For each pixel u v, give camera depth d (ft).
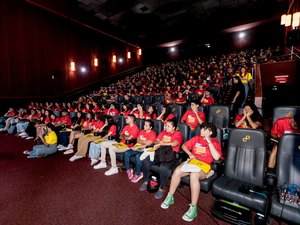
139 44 57.57
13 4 28.73
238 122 11.51
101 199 8.75
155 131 12.03
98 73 44.78
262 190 6.63
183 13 39.45
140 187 9.61
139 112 19.12
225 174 7.80
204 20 43.42
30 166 12.87
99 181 10.53
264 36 45.11
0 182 10.57
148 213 7.71
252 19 38.93
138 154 10.36
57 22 35.27
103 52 46.29
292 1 26.86
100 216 7.57
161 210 7.89
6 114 26.40
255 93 18.95
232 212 6.90
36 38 31.91
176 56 58.70
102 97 35.86
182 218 7.32
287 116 9.80
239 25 40.55
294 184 6.45
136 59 59.16
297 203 5.67
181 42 52.13
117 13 38.47
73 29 38.50
